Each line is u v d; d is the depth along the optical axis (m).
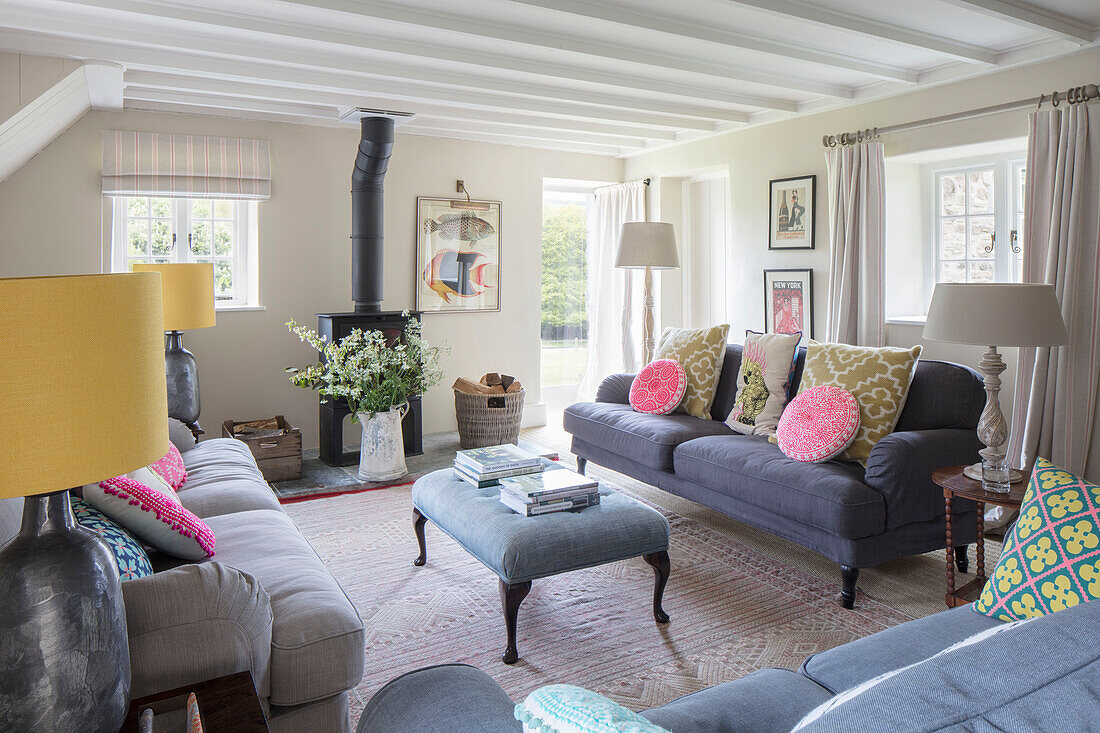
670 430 4.01
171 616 1.59
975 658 0.83
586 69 4.24
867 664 1.63
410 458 5.29
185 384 4.21
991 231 4.51
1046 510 1.82
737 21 3.48
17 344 1.03
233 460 3.44
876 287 4.59
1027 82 3.93
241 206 5.30
